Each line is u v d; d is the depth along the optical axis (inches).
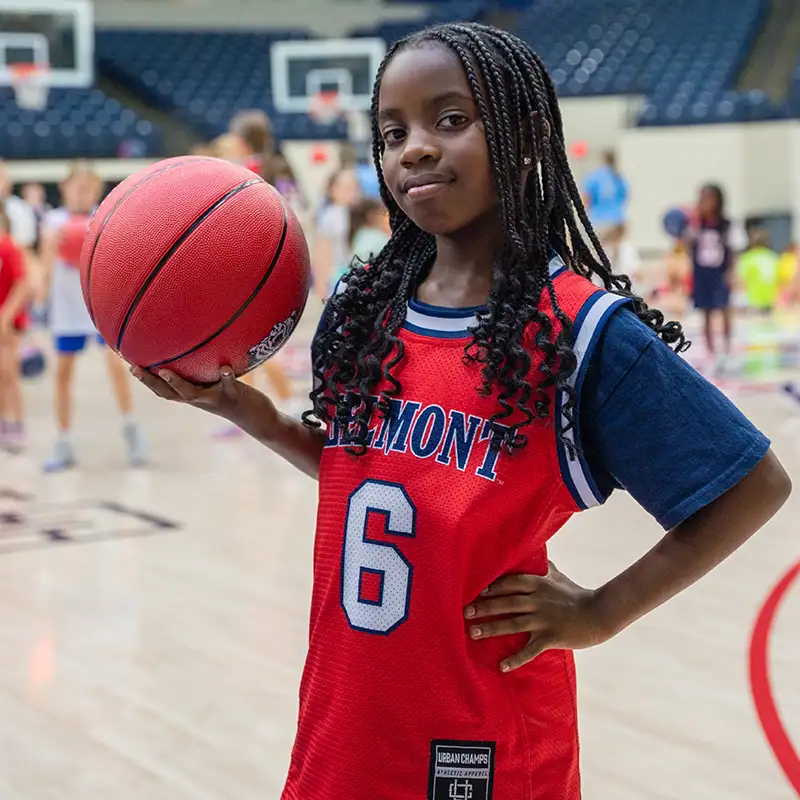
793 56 599.2
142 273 51.6
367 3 662.5
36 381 346.3
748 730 99.4
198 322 51.9
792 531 164.4
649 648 118.3
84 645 120.9
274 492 194.4
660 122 561.3
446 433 46.8
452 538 45.9
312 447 57.6
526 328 46.8
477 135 46.9
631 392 45.2
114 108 592.1
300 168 551.8
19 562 153.2
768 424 246.8
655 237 562.3
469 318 48.3
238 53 647.1
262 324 53.4
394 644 46.6
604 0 665.0
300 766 49.8
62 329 211.9
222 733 99.3
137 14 641.6
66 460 216.7
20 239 427.2
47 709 104.3
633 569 47.5
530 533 46.6
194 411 286.4
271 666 114.7
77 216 211.6
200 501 187.9
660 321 48.8
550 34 650.2
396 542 46.8
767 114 544.1
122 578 145.3
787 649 118.0
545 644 47.3
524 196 49.2
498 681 47.1
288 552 156.9
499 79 47.0
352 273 53.7
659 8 649.6
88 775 91.7
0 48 532.4
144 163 563.8
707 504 45.5
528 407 46.0
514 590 47.0
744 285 487.8
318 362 53.4
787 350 369.7
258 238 52.5
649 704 104.5
